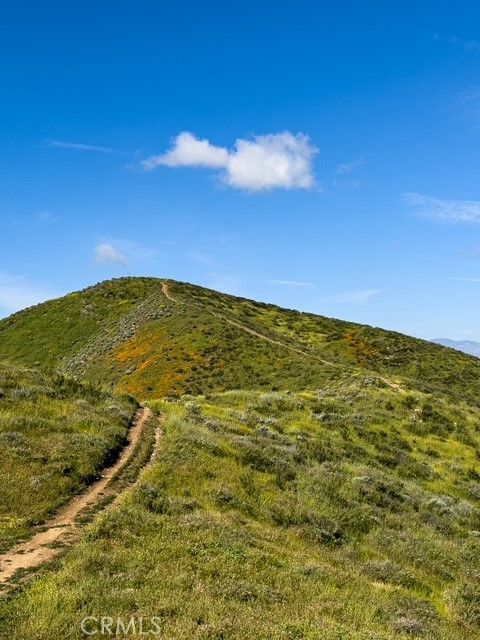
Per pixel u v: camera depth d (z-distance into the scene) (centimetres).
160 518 1548
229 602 1092
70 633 884
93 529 1356
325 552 1795
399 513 2433
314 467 2659
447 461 3500
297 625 1035
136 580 1112
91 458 1980
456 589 1708
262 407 3738
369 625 1218
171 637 887
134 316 8788
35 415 2384
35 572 1129
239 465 2342
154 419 2894
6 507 1509
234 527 1659
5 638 857
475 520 2672
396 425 3909
